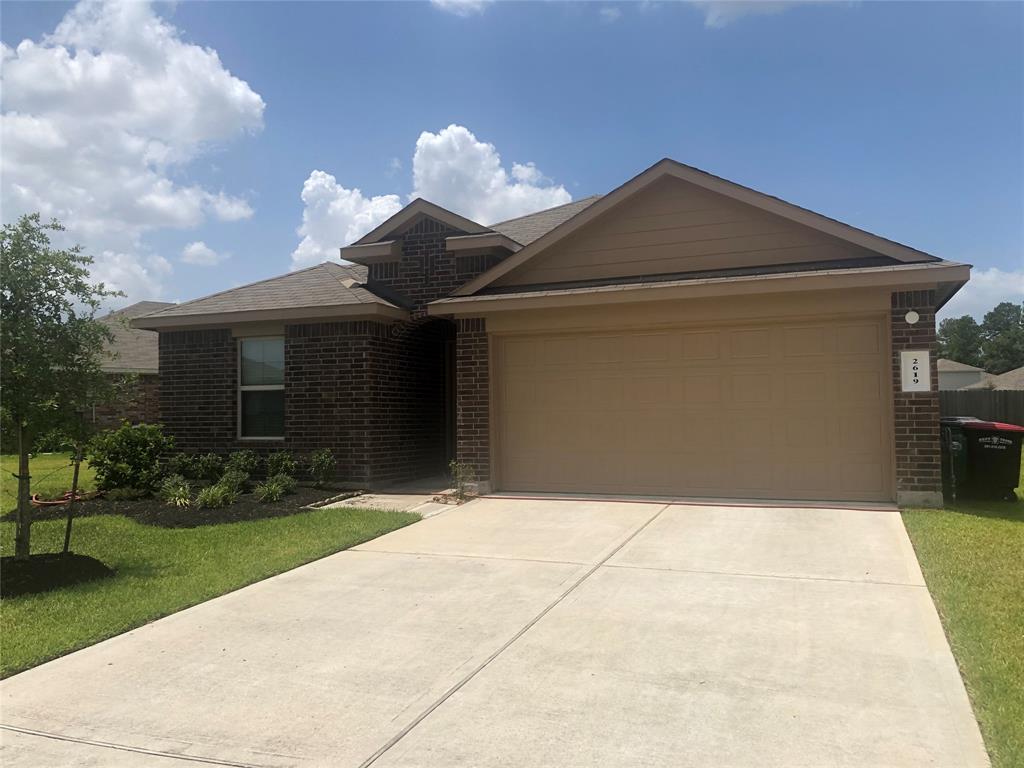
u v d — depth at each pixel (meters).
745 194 10.66
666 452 10.84
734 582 6.55
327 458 12.26
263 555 7.92
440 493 11.84
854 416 9.95
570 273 11.78
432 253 14.06
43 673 4.97
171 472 12.88
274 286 14.70
